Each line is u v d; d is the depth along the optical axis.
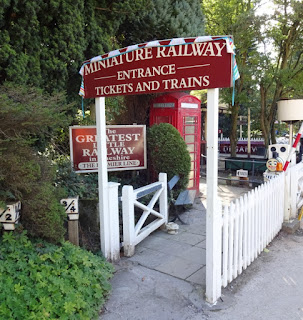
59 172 5.05
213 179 3.32
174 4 7.31
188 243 5.11
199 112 7.91
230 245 3.84
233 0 10.78
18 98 3.59
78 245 4.20
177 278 3.99
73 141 5.84
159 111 7.57
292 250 4.99
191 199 6.96
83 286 3.35
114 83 3.93
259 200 4.67
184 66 3.33
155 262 4.42
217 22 11.09
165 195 5.67
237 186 9.48
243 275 4.16
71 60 5.21
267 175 7.64
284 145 8.29
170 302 3.49
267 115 12.26
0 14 4.13
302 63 11.54
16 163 3.34
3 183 3.46
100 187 4.23
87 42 5.49
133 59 3.71
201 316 3.27
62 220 3.98
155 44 3.45
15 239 3.53
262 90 11.55
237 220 3.92
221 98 12.19
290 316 3.29
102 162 4.18
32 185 3.57
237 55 11.41
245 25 10.00
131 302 3.48
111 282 3.86
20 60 4.36
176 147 6.60
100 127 4.19
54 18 4.96
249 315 3.30
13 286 3.00
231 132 12.37
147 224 5.68
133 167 6.58
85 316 3.04
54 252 3.62
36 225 3.69
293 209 6.16
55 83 5.12
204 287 3.77
